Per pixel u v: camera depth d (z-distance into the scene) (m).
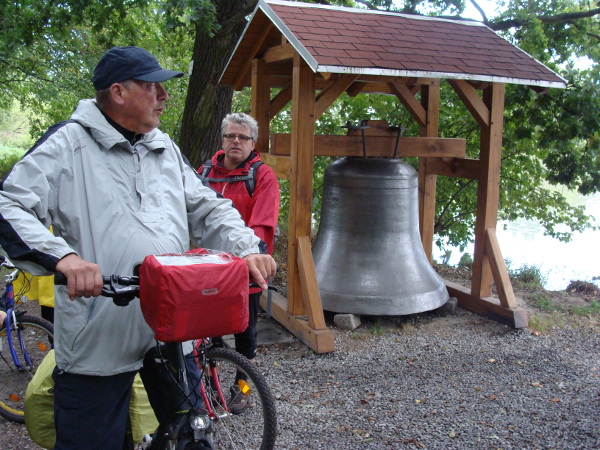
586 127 7.84
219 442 2.86
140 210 1.96
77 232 1.87
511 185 9.43
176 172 2.11
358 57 4.30
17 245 1.66
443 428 3.40
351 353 4.54
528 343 4.79
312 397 3.80
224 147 3.68
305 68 4.57
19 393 3.55
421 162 6.00
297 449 3.15
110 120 1.96
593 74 7.99
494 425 3.44
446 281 6.04
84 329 1.89
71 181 1.86
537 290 6.39
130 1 8.78
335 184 5.25
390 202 5.15
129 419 2.32
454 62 4.71
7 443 3.22
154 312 1.67
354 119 8.75
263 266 1.95
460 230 9.57
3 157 22.69
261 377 2.74
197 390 2.20
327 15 4.99
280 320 5.07
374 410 3.62
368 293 5.05
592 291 6.39
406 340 4.83
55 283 1.69
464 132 8.85
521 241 12.52
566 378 4.13
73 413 1.93
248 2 7.48
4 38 9.23
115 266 1.90
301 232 4.77
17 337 3.70
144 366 2.17
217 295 1.68
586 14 8.27
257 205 3.60
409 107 5.85
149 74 1.92
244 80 5.95
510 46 5.33
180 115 10.78
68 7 9.03
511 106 8.10
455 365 4.34
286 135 4.97
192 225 2.20
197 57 7.84
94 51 14.73
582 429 3.38
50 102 15.07
